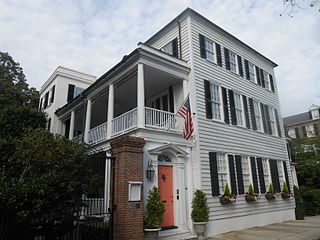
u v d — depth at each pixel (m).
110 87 11.44
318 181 21.94
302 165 22.56
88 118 13.09
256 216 12.29
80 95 13.59
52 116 18.03
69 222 6.18
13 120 9.91
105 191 8.62
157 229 7.58
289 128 44.03
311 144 22.89
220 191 11.03
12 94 20.09
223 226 10.43
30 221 5.43
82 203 6.21
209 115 11.40
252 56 16.19
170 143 9.61
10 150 6.10
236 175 11.79
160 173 9.48
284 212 14.34
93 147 11.32
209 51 12.88
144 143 8.45
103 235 7.22
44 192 5.32
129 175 7.72
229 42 14.39
